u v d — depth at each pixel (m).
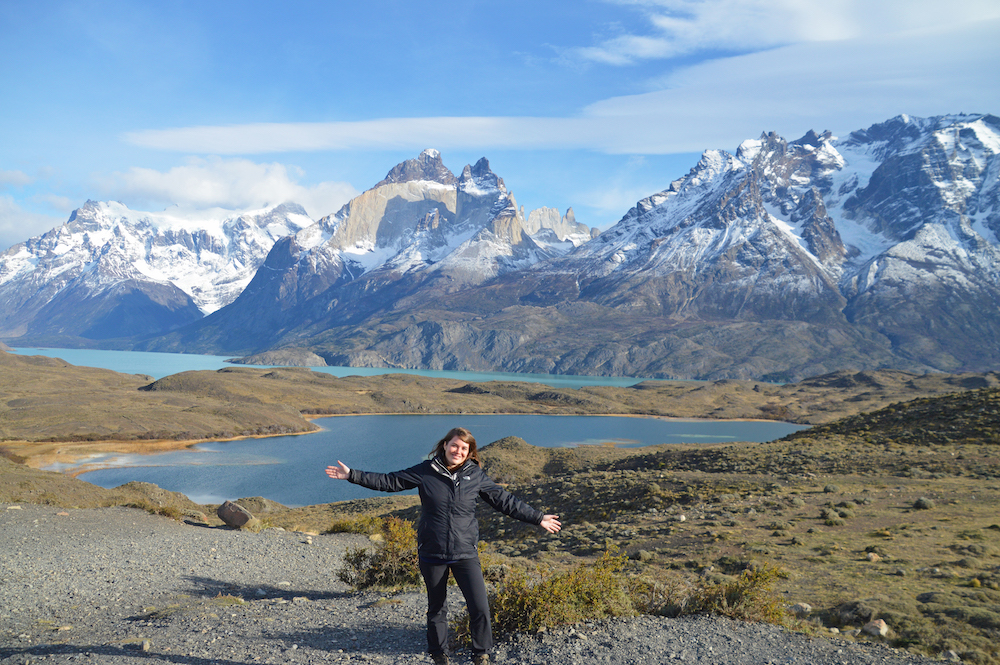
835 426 61.88
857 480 34.34
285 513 63.66
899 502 27.94
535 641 8.76
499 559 19.73
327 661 8.25
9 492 43.47
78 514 25.94
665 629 9.38
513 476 96.25
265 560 20.66
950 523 23.14
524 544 30.19
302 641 9.23
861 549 20.16
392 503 73.50
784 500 30.62
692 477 40.34
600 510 37.22
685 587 12.35
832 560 18.89
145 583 15.88
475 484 7.44
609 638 8.76
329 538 26.69
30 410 175.25
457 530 7.30
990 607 12.94
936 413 52.91
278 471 134.12
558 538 29.77
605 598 10.20
